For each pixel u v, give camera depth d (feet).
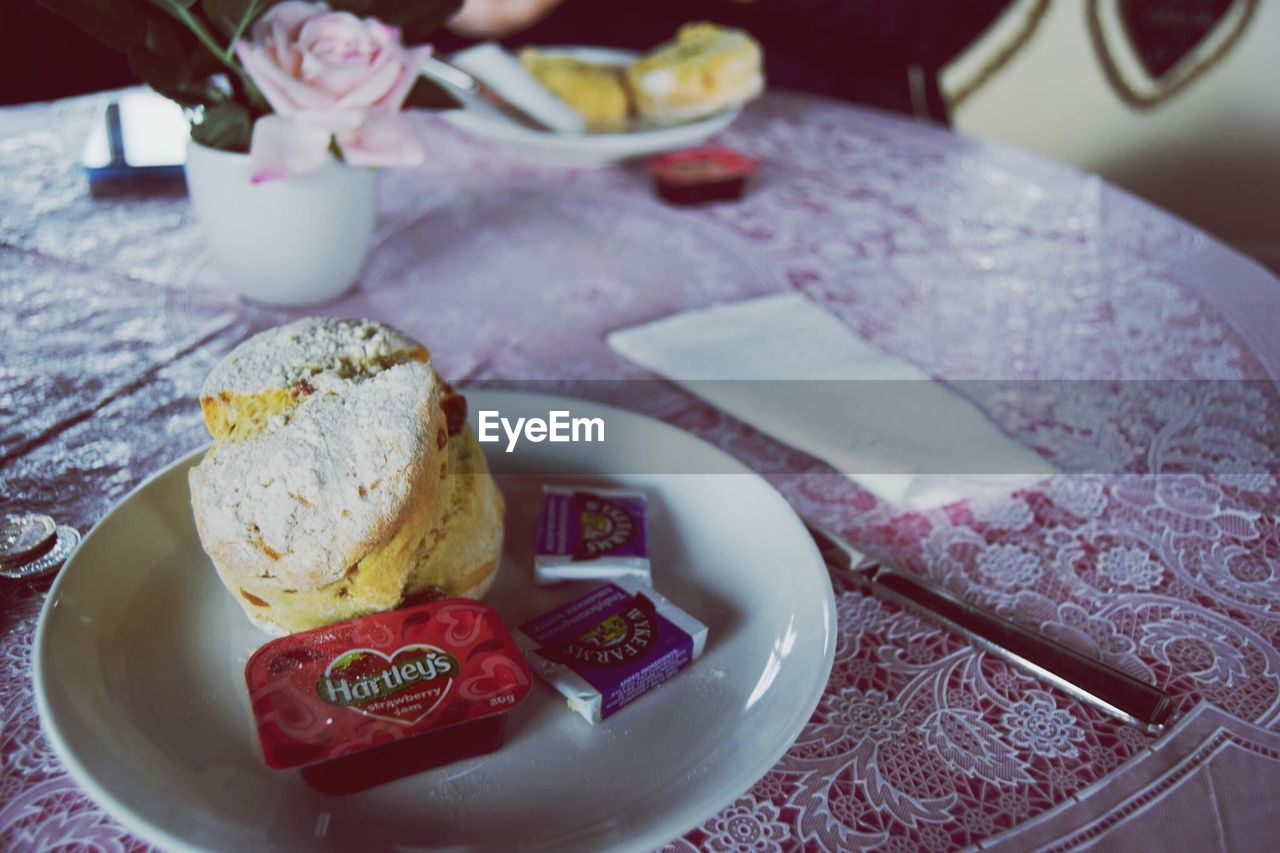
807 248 1.84
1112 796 1.02
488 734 1.02
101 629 1.07
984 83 3.84
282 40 1.40
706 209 1.95
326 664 1.03
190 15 1.38
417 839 0.96
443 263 1.76
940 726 1.08
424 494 1.11
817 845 0.99
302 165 1.41
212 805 0.96
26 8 2.57
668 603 1.14
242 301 1.63
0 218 1.74
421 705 1.00
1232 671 1.13
